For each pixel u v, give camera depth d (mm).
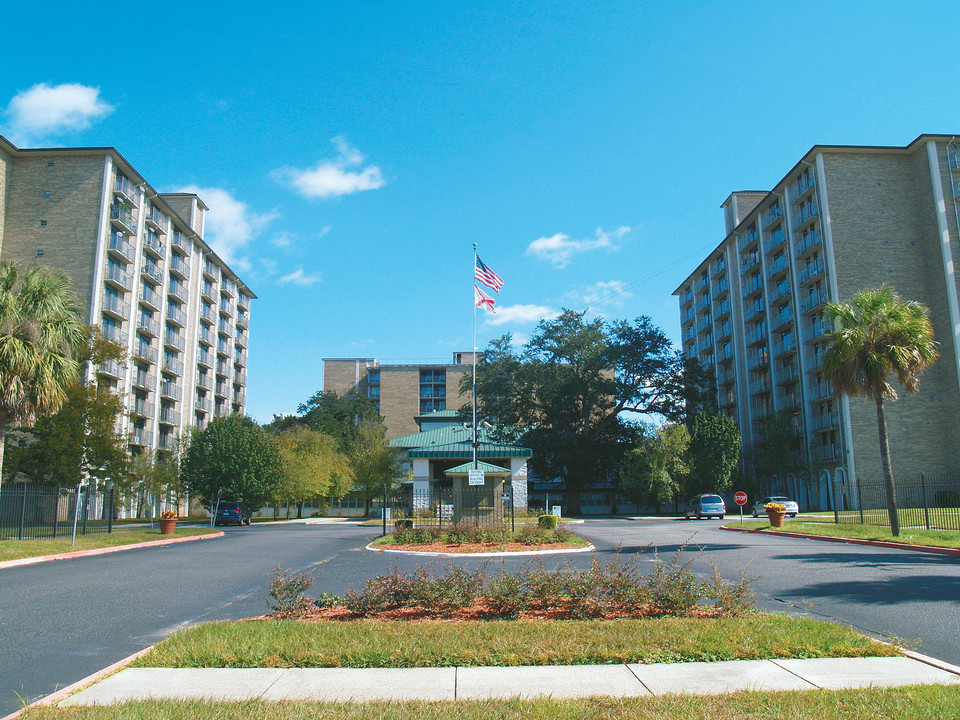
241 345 82062
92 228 49656
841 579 13133
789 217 55938
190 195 66125
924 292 48969
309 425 89250
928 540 20297
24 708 5773
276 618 9438
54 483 36344
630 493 56031
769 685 6258
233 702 5898
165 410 61031
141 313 56656
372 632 8242
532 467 60719
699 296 81688
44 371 21625
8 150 49969
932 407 47125
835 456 49656
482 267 34750
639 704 5719
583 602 9570
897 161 50969
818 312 53281
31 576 15391
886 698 5770
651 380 59656
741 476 61875
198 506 63875
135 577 15062
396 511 46125
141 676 6758
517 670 6855
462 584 10023
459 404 99125
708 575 13977
